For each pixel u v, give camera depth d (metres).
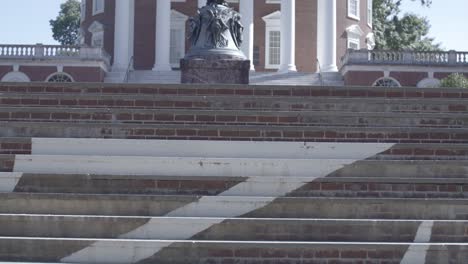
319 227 13.78
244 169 15.60
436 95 20.50
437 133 17.42
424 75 57.53
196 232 13.74
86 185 15.11
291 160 15.61
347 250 13.23
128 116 18.30
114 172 15.56
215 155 16.56
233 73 27.34
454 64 57.56
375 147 16.53
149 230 13.73
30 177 15.05
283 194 15.01
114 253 13.20
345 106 19.38
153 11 65.69
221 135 17.28
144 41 65.62
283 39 61.84
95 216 13.77
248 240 13.71
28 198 14.23
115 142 16.48
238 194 15.05
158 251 13.17
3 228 13.67
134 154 16.48
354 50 57.81
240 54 27.70
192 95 19.86
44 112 18.22
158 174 15.55
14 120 18.14
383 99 19.55
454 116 18.42
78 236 13.70
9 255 13.20
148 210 14.29
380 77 57.53
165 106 19.25
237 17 28.38
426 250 13.25
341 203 14.31
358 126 18.25
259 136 17.30
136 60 65.44
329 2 63.84
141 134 17.25
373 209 14.33
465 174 15.55
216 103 19.25
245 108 19.30
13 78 57.16
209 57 27.31
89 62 57.47
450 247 13.24
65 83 20.42
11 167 15.59
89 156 15.62
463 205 14.34
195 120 18.27
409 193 15.05
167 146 16.53
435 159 16.44
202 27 27.95
